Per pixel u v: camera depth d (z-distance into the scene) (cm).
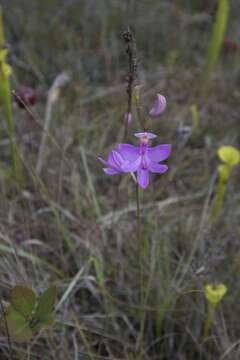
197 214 64
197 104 81
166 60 88
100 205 62
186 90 85
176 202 63
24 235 57
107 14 95
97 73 86
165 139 74
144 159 38
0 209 60
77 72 84
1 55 55
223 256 56
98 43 92
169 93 83
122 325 53
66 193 64
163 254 56
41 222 59
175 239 60
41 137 70
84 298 53
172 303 52
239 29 98
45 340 48
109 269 55
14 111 72
